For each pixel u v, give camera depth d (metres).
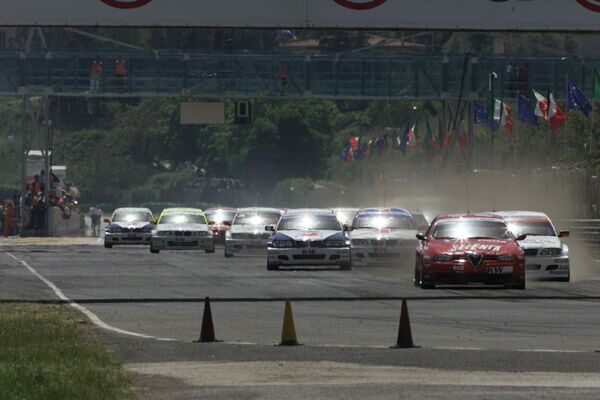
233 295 78.44
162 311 67.12
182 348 49.09
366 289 82.75
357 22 86.12
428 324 58.97
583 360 44.91
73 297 77.44
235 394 37.00
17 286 87.62
